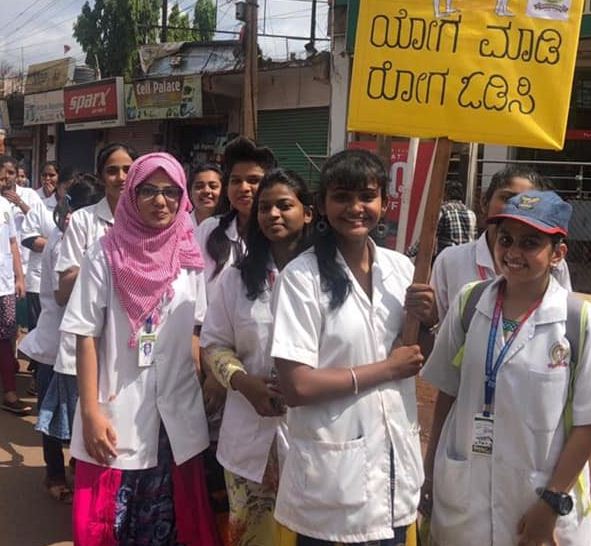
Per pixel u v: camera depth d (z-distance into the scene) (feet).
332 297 6.88
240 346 8.85
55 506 12.57
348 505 6.73
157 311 8.86
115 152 11.71
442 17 7.68
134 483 8.87
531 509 6.64
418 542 7.96
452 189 23.22
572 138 30.37
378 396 6.91
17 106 65.21
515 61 7.62
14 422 16.75
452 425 7.28
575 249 26.86
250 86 37.47
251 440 8.69
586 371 6.56
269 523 8.87
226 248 10.44
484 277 9.23
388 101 7.81
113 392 8.71
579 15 7.56
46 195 25.84
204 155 46.91
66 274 11.49
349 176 6.81
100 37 70.69
